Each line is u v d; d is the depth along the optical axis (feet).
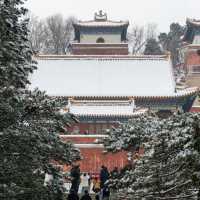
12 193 66.18
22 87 73.20
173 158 59.31
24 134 69.97
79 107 282.77
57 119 77.92
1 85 67.56
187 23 388.37
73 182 121.60
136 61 349.20
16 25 69.67
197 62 372.99
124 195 83.56
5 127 68.74
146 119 105.81
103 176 130.93
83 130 279.28
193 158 51.62
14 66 67.31
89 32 395.14
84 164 234.38
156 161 65.72
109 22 395.34
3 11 66.39
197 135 50.85
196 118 51.93
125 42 396.98
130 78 336.90
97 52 390.01
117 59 351.87
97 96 309.22
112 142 106.63
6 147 69.31
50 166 79.00
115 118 279.69
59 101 79.05
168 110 309.63
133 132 102.78
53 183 78.07
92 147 236.22
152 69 343.05
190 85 368.07
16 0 69.05
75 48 390.83
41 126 75.51
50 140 75.36
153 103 310.24
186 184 62.54
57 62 347.56
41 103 74.74
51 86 328.90
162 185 66.74
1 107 66.69
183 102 308.60
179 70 438.40
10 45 66.54
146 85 330.13
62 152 78.33
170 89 319.88
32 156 71.82
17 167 69.36
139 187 70.74
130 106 284.20
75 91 323.98
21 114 71.97
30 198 73.00
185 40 411.95
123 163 232.73
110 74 340.39
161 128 75.56
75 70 342.85
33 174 72.90
